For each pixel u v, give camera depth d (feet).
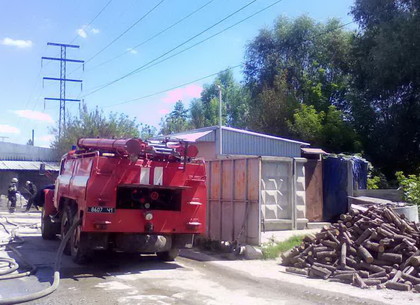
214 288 26.89
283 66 115.85
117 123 126.52
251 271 32.32
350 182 54.49
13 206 85.15
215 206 45.24
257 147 67.87
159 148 32.68
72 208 35.91
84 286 26.84
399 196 53.78
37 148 135.33
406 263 29.37
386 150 87.97
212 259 37.37
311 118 88.12
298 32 116.37
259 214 38.65
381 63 80.07
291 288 27.30
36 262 34.17
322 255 32.12
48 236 46.96
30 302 23.12
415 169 85.92
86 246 31.68
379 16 84.99
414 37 76.54
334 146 86.58
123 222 31.37
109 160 31.19
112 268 32.53
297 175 47.60
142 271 31.68
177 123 185.68
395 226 32.50
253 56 122.62
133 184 31.55
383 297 25.27
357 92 91.35
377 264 30.35
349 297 25.21
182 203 33.30
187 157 33.53
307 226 48.06
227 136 65.98
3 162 115.44
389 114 87.76
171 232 32.94
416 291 26.61
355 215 34.73
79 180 33.27
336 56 110.32
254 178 39.60
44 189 49.39
